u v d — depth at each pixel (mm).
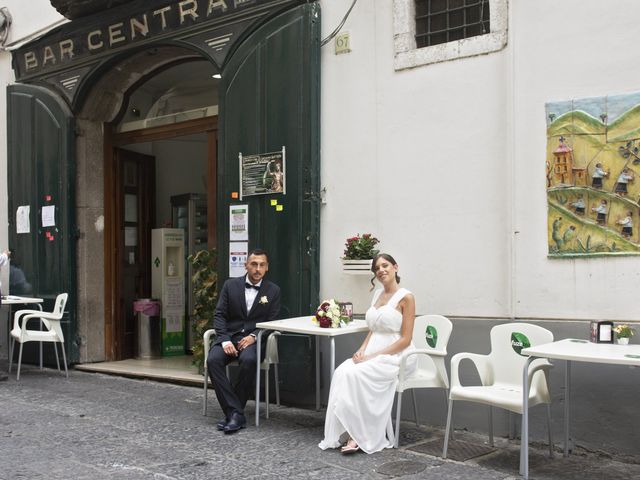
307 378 6016
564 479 4164
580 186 4820
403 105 5723
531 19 5047
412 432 5242
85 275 8461
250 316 5711
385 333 4953
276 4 6387
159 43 7367
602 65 4766
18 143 8812
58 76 8500
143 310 8922
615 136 4703
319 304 6160
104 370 8055
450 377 5078
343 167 6070
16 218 8844
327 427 4797
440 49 5520
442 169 5492
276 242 6301
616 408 4609
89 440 5039
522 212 5059
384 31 5852
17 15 9117
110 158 8742
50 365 8516
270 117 6371
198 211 9320
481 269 5277
